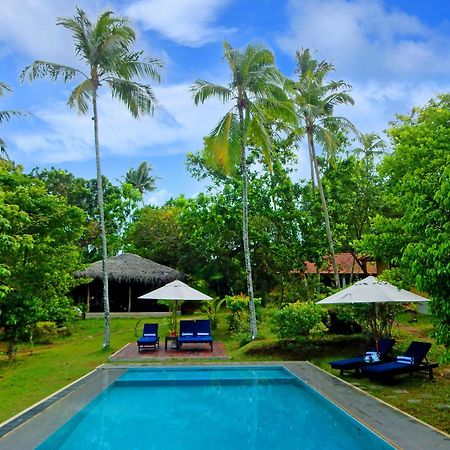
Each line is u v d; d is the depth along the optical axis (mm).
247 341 16594
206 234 25656
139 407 9305
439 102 16547
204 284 27781
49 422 7387
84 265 19875
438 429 6906
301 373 11781
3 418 7855
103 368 12750
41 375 12039
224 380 11406
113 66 16859
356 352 14648
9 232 13617
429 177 7020
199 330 16719
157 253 34000
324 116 21969
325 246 22516
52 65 16281
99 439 7273
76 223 17156
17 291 14695
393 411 7938
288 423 8055
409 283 9648
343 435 7340
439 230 6230
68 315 17109
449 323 6422
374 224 10977
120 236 38812
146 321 26438
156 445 6934
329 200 22562
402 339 15570
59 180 36500
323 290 23312
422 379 10977
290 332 14703
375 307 13789
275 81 17594
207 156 18594
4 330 15469
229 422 8180
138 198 40312
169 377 11703
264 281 28250
